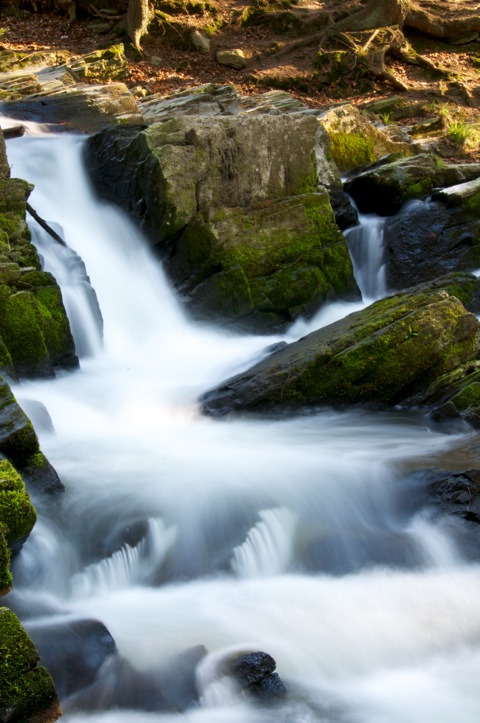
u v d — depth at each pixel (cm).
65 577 664
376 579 686
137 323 1243
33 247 1074
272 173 1330
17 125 1498
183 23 2142
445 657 605
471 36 2294
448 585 682
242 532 712
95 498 727
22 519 623
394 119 2027
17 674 497
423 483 774
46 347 1016
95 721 522
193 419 953
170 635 591
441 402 964
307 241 1326
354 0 2291
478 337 1032
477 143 1923
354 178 1516
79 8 2181
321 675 576
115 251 1312
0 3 2198
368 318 1029
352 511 757
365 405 973
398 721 533
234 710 536
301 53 2172
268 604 643
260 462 807
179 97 1828
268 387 955
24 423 721
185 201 1262
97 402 984
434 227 1414
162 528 703
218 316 1263
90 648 557
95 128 1608
